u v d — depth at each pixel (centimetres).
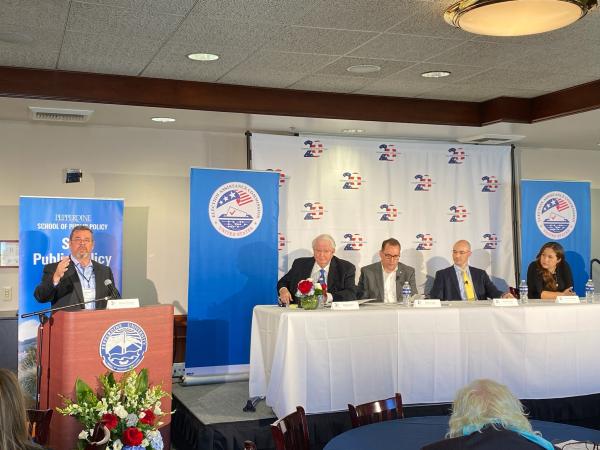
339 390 515
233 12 439
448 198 845
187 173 774
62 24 463
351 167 805
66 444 430
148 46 516
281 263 773
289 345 501
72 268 628
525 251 835
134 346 454
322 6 429
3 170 711
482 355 559
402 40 502
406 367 541
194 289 695
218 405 582
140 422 372
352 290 656
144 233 757
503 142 858
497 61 561
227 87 647
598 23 460
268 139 770
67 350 434
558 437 312
